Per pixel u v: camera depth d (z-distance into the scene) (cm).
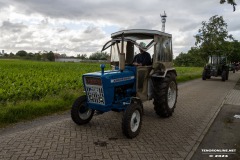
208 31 2355
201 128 618
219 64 2016
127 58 679
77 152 453
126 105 584
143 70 640
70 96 865
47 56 8619
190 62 6494
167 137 548
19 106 684
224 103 938
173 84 736
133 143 506
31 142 491
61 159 424
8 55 10988
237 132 596
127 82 599
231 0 1298
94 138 526
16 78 1309
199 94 1158
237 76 2638
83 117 609
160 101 670
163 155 454
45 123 621
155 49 659
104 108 555
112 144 496
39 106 712
